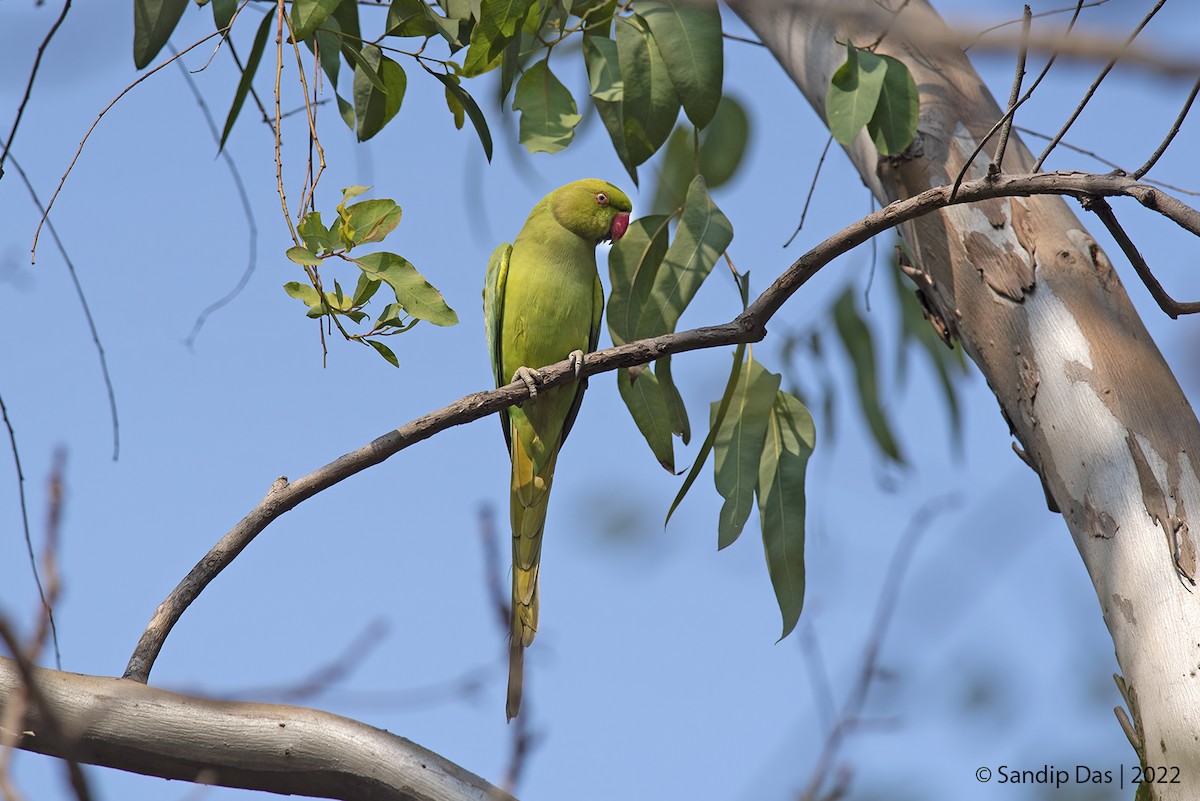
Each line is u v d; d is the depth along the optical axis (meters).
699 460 7.44
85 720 4.81
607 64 8.26
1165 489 5.74
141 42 6.98
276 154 6.20
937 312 7.32
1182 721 5.19
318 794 5.37
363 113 8.22
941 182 7.16
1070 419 6.18
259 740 5.25
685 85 7.61
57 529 3.02
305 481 6.43
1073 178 5.48
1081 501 6.00
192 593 6.12
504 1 7.32
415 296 6.23
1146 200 5.15
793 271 6.67
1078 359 6.28
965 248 6.86
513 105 8.37
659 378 8.12
